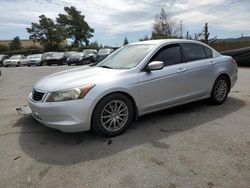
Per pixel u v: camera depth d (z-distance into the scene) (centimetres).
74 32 6694
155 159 349
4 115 570
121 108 435
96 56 2727
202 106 588
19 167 340
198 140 405
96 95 400
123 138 421
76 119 392
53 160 356
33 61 2922
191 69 518
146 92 455
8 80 1318
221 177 303
